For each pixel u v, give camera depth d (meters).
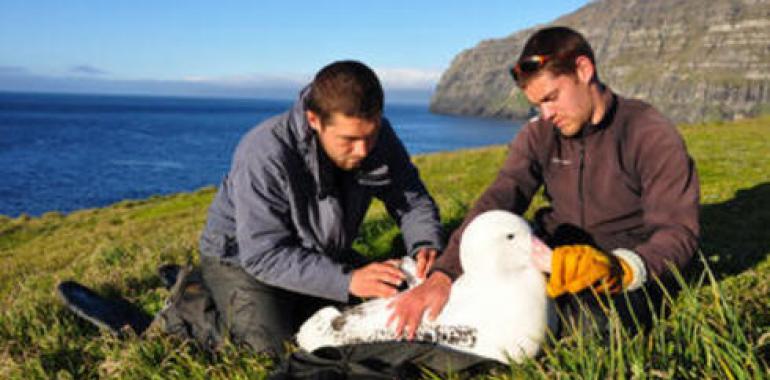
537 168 4.27
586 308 3.41
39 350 4.51
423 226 4.53
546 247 3.19
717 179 12.63
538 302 3.19
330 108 3.50
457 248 3.77
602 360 2.79
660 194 3.59
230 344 3.94
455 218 8.31
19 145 114.38
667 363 2.79
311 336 3.68
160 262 7.47
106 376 4.02
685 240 3.40
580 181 3.97
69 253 15.16
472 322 3.19
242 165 3.97
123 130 162.88
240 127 184.88
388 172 4.19
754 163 15.13
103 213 30.53
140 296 5.99
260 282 4.18
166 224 19.31
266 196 3.92
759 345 2.82
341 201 4.27
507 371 3.19
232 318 4.12
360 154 3.74
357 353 3.36
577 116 3.70
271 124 4.00
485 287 3.20
